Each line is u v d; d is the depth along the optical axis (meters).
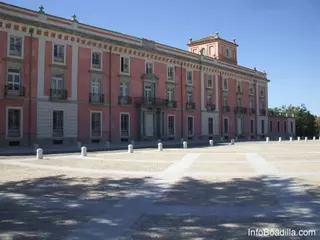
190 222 6.26
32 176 12.01
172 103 43.81
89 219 6.54
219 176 11.70
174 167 14.25
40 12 30.45
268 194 8.62
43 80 30.64
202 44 57.34
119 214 6.88
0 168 14.31
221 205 7.54
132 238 5.41
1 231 5.83
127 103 37.97
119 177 11.64
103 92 35.78
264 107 64.38
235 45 59.56
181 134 45.28
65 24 32.41
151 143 37.03
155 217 6.63
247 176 11.64
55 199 8.27
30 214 6.95
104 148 28.48
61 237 5.50
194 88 47.75
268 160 17.05
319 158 18.09
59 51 32.12
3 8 28.03
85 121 33.91
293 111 85.25
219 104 52.16
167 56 43.38
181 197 8.39
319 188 9.24
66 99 32.25
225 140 50.62
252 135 59.97
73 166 14.90
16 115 29.02
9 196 8.63
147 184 10.21
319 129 90.25
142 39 40.31
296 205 7.43
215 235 5.50
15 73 29.12
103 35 35.88
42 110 30.45
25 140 29.27
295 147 30.11
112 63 36.84
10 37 28.75
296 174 11.94
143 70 40.44
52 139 31.09
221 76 52.84
